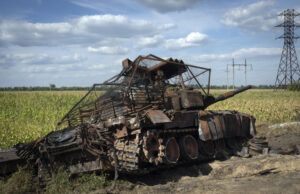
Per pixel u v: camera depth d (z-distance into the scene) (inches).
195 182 320.5
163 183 327.3
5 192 313.3
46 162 354.6
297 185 276.1
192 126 414.9
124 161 320.8
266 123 831.7
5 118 730.8
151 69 400.2
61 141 351.9
